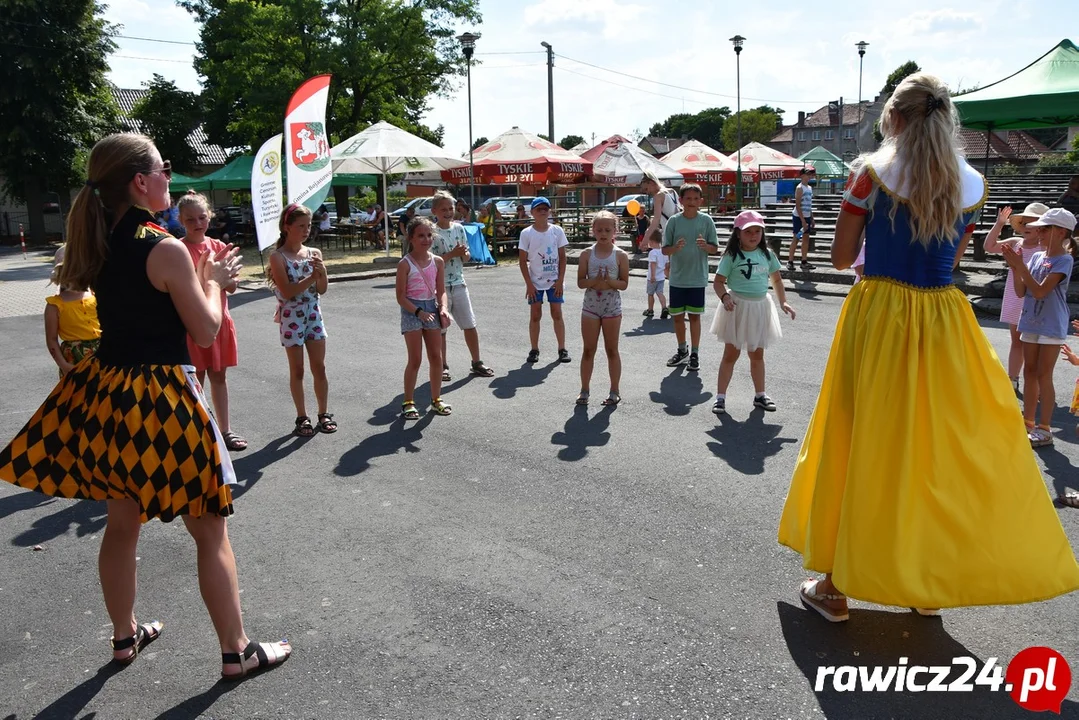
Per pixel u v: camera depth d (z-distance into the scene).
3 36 30.23
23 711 2.99
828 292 12.69
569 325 10.75
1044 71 12.32
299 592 3.82
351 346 9.63
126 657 3.27
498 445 5.93
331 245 25.25
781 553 4.09
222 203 41.44
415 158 17.89
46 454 2.89
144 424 2.78
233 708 2.97
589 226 23.12
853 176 3.24
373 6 28.97
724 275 6.52
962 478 3.02
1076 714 2.82
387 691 3.04
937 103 3.07
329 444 6.04
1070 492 4.67
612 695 2.98
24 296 15.66
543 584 3.83
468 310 7.96
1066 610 3.49
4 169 32.31
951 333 3.07
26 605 3.80
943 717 2.82
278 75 27.88
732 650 3.25
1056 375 7.56
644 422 6.41
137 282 2.80
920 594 2.98
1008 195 20.88
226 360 5.90
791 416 6.49
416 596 3.75
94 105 34.12
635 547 4.20
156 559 4.18
